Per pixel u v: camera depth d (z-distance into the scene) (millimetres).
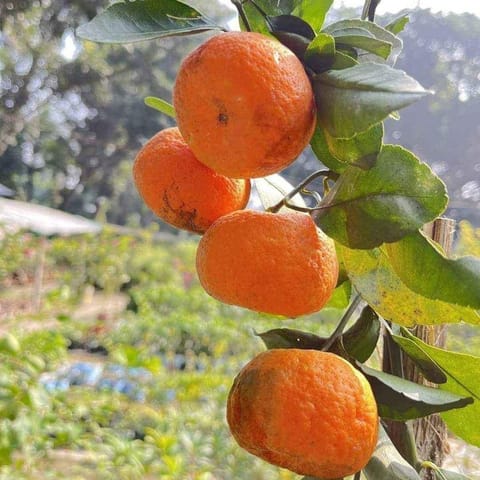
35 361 1310
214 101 206
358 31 243
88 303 4047
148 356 2291
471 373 274
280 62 207
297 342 290
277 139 208
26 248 3643
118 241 4410
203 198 253
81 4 3586
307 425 218
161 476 1355
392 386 246
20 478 1228
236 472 1535
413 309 269
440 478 294
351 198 231
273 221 230
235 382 247
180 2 244
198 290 3369
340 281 309
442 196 220
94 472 1475
